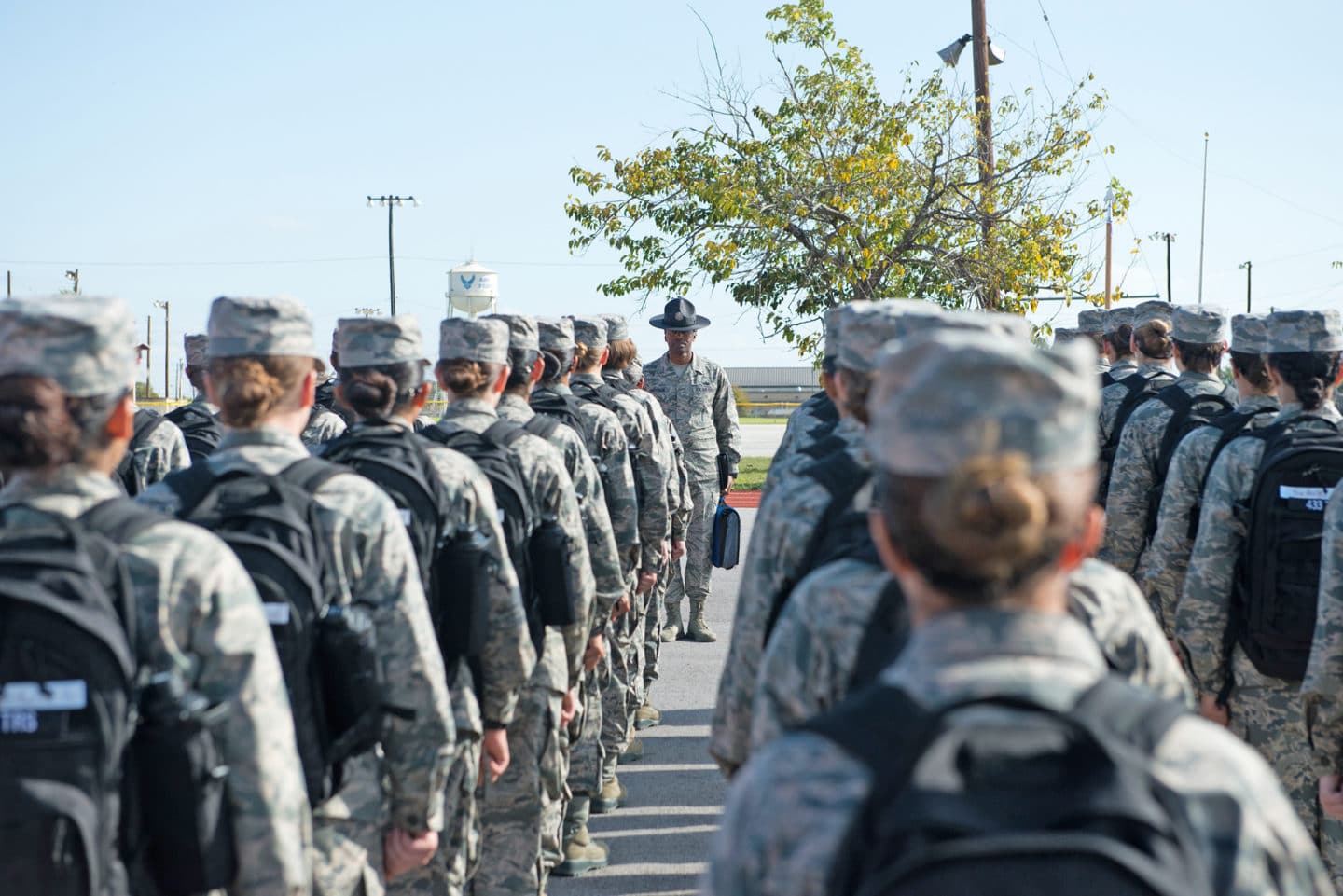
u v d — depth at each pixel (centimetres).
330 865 250
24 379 194
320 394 742
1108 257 1912
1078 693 121
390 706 259
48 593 181
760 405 7212
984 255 1379
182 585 197
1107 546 545
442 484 332
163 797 186
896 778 114
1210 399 517
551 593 387
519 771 391
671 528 731
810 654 185
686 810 559
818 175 1389
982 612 125
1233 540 372
